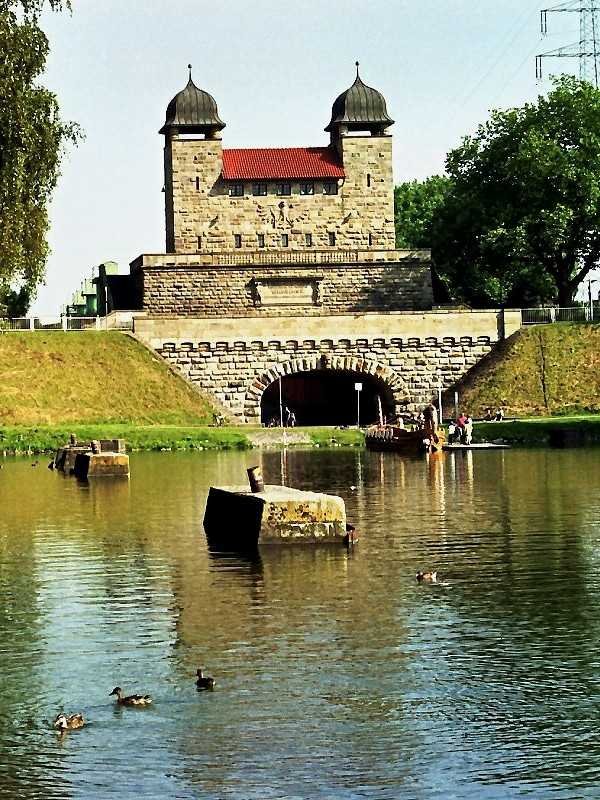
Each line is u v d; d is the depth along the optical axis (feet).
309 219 526.16
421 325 458.91
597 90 505.25
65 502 215.72
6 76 237.25
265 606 127.34
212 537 169.99
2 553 159.84
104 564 150.82
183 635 117.29
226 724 95.50
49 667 108.88
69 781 86.99
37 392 414.00
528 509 194.49
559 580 137.59
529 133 488.02
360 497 215.72
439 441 333.21
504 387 438.40
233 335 451.12
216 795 84.94
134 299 522.47
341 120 527.40
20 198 240.73
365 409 492.13
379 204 528.63
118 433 372.17
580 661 108.37
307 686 102.94
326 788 85.56
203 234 520.83
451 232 512.22
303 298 506.89
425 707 98.37
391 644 113.60
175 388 437.99
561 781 86.12
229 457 329.93
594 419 390.21
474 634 116.47
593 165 485.97
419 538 165.99
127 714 97.71
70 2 246.27
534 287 529.86
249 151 534.78
